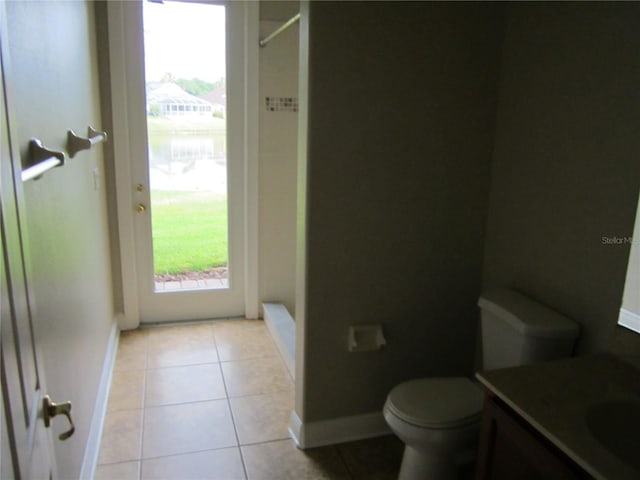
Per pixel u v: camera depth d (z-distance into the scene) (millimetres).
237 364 3006
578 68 1752
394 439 2346
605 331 1695
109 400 2590
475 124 2162
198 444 2270
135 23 3080
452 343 2381
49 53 1594
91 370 2209
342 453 2240
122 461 2143
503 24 2098
